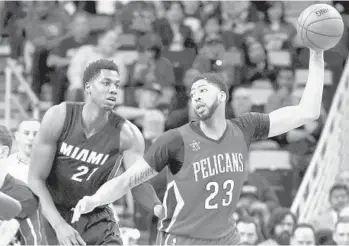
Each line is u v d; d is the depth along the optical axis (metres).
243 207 20.67
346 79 29.58
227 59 30.16
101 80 12.73
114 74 12.80
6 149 12.27
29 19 32.94
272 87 30.66
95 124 12.92
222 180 11.94
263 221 20.11
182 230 12.02
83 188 13.13
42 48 30.03
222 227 12.06
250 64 30.59
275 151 28.02
